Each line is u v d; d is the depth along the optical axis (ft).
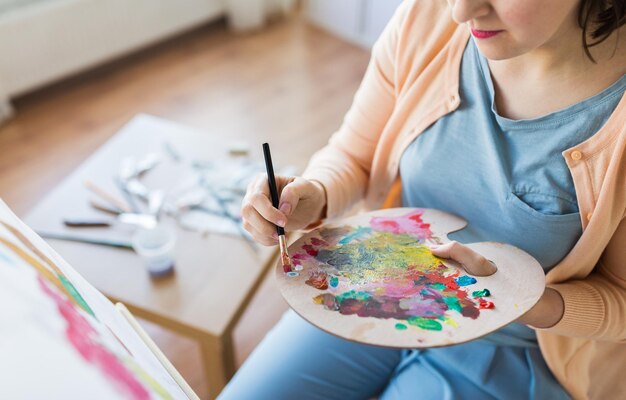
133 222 4.03
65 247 3.86
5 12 6.76
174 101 7.59
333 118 7.40
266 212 2.40
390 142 2.90
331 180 2.95
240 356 4.91
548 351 2.70
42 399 1.11
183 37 8.71
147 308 3.53
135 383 1.36
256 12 8.79
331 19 8.86
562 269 2.52
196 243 3.90
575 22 2.13
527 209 2.45
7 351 1.16
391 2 7.92
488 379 2.74
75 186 4.29
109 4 7.38
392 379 2.93
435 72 2.64
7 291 1.32
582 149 2.27
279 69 8.20
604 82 2.22
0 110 7.13
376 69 2.96
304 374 2.90
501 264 2.33
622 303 2.51
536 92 2.35
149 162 4.47
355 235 2.54
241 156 4.60
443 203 2.79
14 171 6.53
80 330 1.40
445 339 2.00
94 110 7.39
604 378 2.88
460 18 1.97
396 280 2.28
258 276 3.73
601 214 2.30
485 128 2.48
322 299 2.18
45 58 7.21
